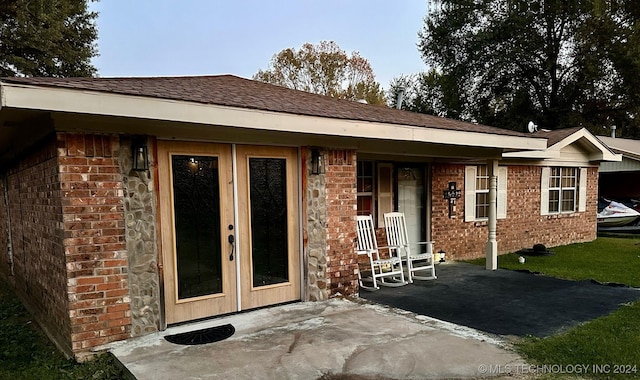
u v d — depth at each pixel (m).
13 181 6.68
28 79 3.08
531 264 8.28
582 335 3.98
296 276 5.16
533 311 4.88
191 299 4.30
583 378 3.12
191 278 4.31
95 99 3.12
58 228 3.70
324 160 5.31
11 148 5.73
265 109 4.08
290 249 5.10
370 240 6.56
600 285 6.29
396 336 3.92
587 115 19.48
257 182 4.80
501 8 19.80
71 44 16.86
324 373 3.14
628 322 4.38
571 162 11.23
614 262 8.33
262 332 4.02
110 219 3.75
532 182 10.38
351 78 25.53
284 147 5.03
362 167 7.71
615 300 5.36
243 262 4.68
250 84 6.89
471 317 4.64
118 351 3.55
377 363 3.31
